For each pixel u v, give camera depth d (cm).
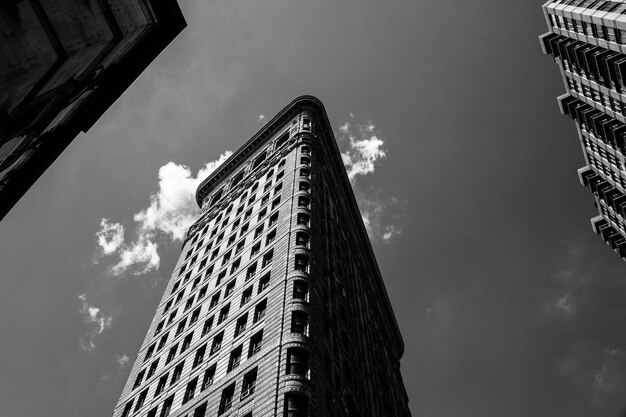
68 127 1842
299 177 5969
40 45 1300
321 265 4500
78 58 1468
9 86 1248
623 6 6925
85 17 1448
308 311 3547
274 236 4878
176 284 5859
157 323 5197
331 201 6625
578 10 7894
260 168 7262
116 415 4062
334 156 8194
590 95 8956
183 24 1864
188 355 4044
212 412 3070
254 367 3188
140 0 1639
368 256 8506
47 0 1313
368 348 5400
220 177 8656
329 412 3066
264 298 3881
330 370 3478
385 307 8675
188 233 7244
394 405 5825
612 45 7381
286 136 7862
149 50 1875
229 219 6444
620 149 8394
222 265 5247
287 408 2730
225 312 4250
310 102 8375
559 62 9569
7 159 1547
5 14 1209
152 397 3894
